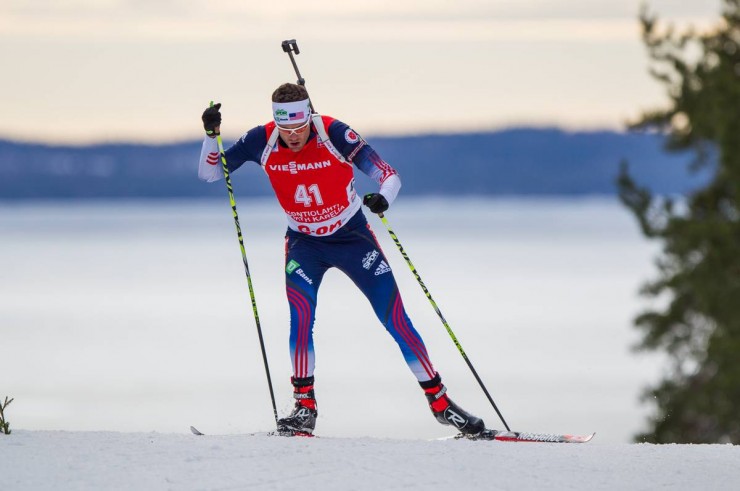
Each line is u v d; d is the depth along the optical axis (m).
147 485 15.80
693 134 74.69
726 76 72.06
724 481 16.84
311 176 21.11
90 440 18.83
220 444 18.53
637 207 76.00
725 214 75.75
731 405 71.94
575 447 19.39
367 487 15.82
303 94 20.52
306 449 18.16
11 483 15.86
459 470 16.95
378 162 21.22
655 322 79.38
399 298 21.91
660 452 19.00
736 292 70.94
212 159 22.20
